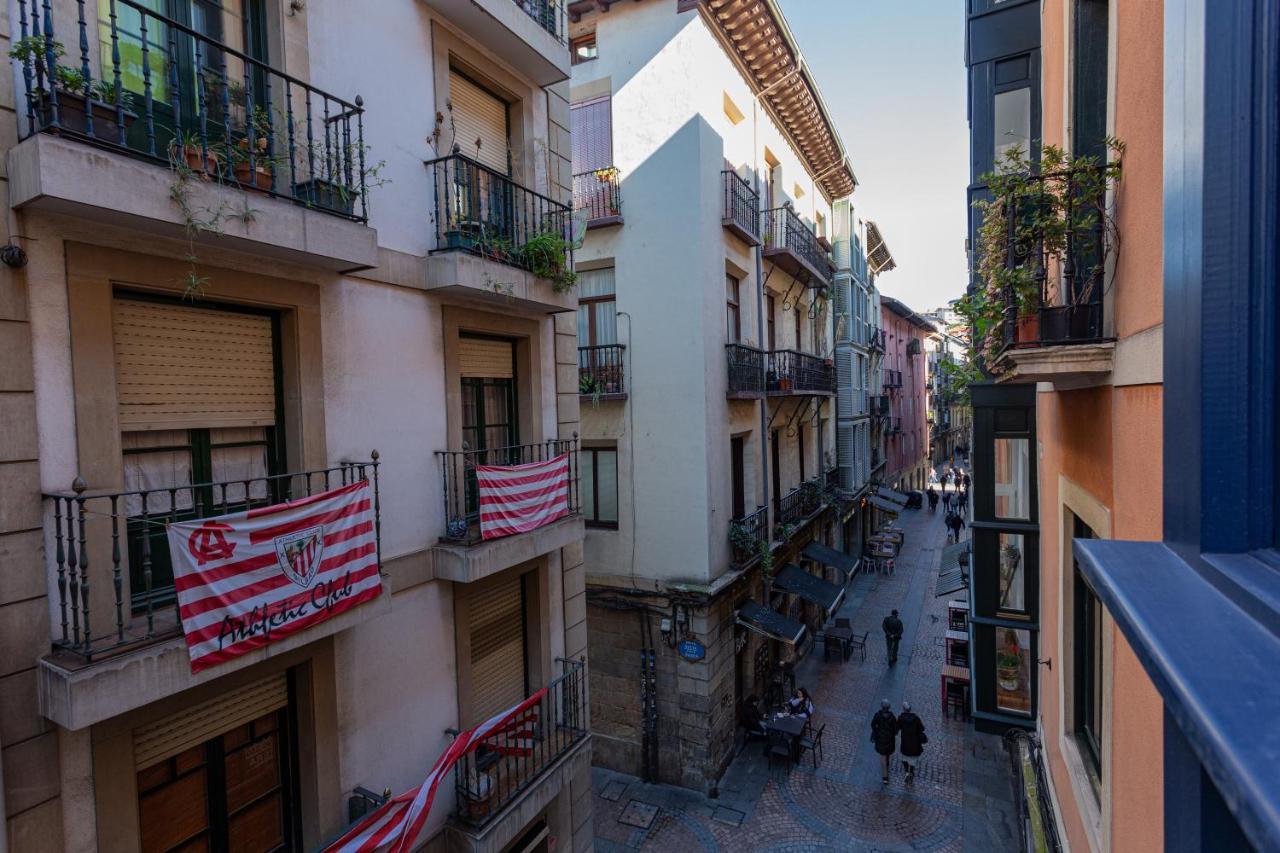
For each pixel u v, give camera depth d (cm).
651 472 1231
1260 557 131
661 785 1198
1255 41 131
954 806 1107
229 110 475
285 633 452
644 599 1227
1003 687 911
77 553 389
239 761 503
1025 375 421
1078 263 434
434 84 654
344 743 550
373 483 570
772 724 1257
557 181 837
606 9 1251
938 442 5753
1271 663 100
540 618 786
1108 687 385
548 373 813
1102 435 420
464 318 686
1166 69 165
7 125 362
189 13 470
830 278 2039
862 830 1049
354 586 505
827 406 2103
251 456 506
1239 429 135
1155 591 133
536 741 754
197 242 436
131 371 431
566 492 764
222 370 484
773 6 1289
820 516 1911
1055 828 582
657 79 1205
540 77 782
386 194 601
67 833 383
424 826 612
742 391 1289
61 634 383
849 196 2317
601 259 1270
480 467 641
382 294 595
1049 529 666
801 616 1834
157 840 451
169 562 455
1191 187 145
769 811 1106
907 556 2798
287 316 520
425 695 630
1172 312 161
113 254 405
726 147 1347
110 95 396
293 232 459
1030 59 914
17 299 365
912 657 1748
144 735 438
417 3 634
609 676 1267
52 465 380
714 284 1235
